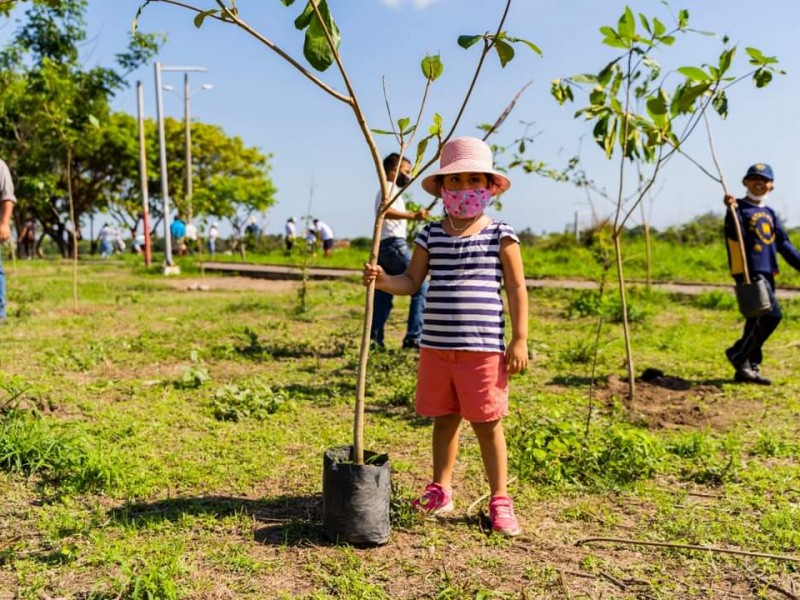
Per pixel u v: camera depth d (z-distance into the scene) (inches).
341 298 531.5
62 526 135.4
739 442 182.9
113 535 132.4
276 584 116.9
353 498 128.4
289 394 238.1
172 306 476.4
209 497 152.1
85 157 1485.0
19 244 1462.8
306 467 171.2
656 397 241.4
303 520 140.2
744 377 262.8
